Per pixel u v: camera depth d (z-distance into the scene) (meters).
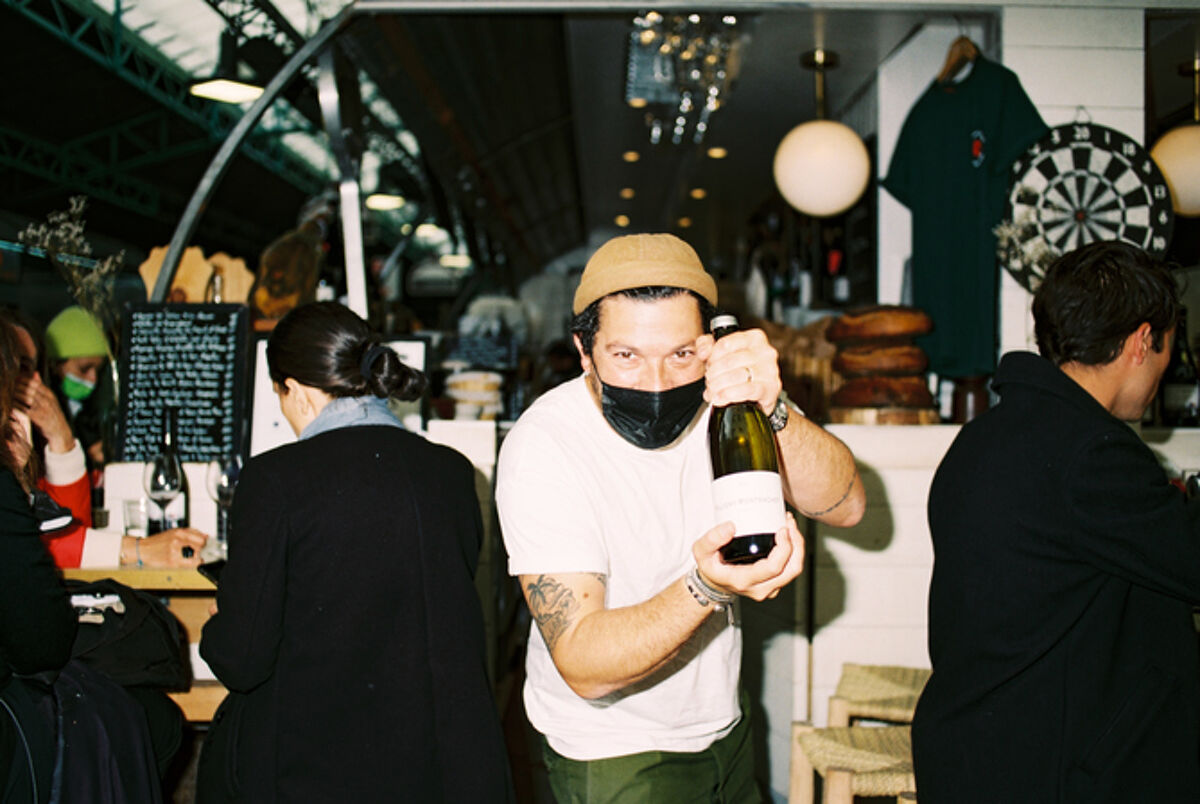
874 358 3.09
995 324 3.26
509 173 9.16
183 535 2.40
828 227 5.61
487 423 2.90
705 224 10.47
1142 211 3.17
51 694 1.84
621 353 1.24
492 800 1.59
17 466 1.88
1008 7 3.24
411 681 1.57
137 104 6.50
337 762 1.52
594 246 18.03
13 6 4.88
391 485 1.64
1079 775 1.30
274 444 2.93
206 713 2.59
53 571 1.74
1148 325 1.49
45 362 2.58
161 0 5.06
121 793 1.90
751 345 1.12
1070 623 1.33
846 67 4.64
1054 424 1.38
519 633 4.36
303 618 1.56
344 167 3.36
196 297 3.43
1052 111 3.26
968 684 1.40
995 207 3.21
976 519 1.40
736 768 1.51
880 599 2.73
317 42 3.20
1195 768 1.32
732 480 1.07
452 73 5.75
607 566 1.34
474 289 12.34
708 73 4.89
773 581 1.01
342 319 1.79
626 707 1.38
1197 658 1.36
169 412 2.70
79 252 3.10
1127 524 1.28
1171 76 3.66
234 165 8.21
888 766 2.03
